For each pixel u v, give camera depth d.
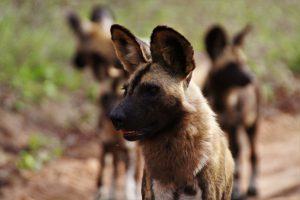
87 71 17.86
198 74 11.50
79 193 11.09
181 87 6.00
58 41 19.69
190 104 6.01
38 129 14.09
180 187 6.04
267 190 11.57
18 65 17.14
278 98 19.50
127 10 23.69
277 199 10.95
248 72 11.80
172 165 6.00
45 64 17.59
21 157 12.30
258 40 24.44
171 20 23.73
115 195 10.95
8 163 11.89
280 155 13.87
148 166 6.14
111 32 6.27
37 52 18.25
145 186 6.29
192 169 5.98
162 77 5.96
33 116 14.48
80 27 14.14
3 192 10.59
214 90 11.64
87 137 14.41
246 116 11.80
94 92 16.42
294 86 20.83
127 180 10.52
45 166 12.16
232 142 11.48
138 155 10.46
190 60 5.88
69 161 12.74
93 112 15.56
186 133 5.94
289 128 16.66
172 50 5.95
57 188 11.14
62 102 15.70
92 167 12.48
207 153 6.00
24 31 19.78
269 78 20.94
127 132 6.01
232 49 12.08
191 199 6.04
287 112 18.31
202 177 5.99
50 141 13.55
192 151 5.95
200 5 26.52
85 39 13.90
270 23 26.98
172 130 5.96
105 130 10.75
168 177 6.05
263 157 13.78
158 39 5.91
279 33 26.20
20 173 11.53
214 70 11.81
